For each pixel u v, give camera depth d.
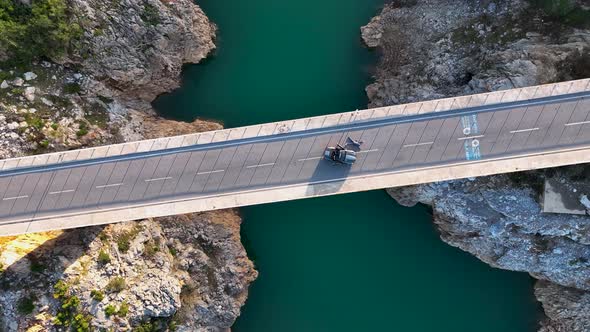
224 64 61.34
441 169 50.59
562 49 51.78
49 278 47.97
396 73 59.22
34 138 51.19
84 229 51.84
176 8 58.03
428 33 59.00
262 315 59.28
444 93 56.19
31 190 50.38
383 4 61.41
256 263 59.53
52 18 49.94
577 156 49.47
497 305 58.69
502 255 56.50
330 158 50.41
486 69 54.09
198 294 55.38
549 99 49.88
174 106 60.88
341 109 59.97
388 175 51.00
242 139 51.62
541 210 52.69
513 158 50.09
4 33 48.03
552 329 56.53
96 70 54.97
